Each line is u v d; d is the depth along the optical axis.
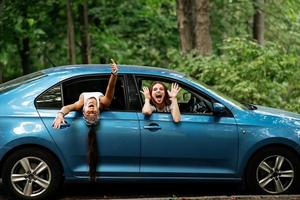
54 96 7.20
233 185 8.22
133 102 7.27
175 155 7.24
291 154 7.48
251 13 19.62
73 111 7.12
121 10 19.50
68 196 7.54
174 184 8.31
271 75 12.14
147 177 7.23
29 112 7.07
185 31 15.43
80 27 18.36
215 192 7.85
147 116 7.22
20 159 7.03
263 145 7.40
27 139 6.98
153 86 7.30
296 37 19.25
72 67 7.49
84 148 7.10
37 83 7.23
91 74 7.34
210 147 7.29
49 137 7.01
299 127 7.52
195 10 15.00
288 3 19.86
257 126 7.39
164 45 20.33
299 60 12.73
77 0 17.16
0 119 7.00
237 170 7.38
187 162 7.29
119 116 7.16
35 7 17.41
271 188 7.49
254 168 7.42
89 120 7.02
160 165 7.25
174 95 7.29
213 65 12.59
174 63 14.70
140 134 7.17
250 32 21.19
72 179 7.14
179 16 15.52
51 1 17.61
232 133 7.33
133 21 20.06
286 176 7.49
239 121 7.39
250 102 11.93
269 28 20.39
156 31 20.23
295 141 7.43
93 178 7.12
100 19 19.30
